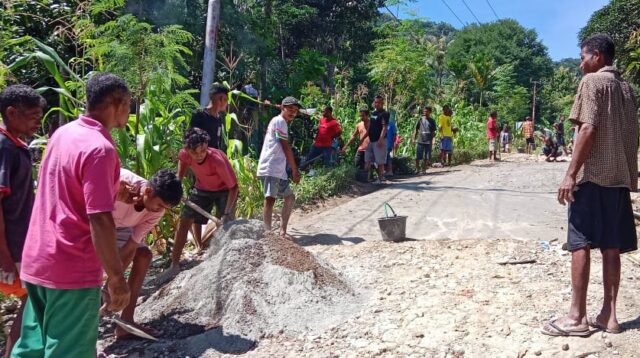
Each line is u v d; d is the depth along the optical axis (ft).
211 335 13.08
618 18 62.28
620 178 11.46
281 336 12.98
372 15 93.56
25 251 8.96
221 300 14.25
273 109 44.96
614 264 11.62
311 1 89.56
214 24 27.53
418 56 52.90
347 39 96.37
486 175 40.19
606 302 11.80
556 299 13.94
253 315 13.50
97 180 8.29
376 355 11.86
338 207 28.45
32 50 21.67
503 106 120.16
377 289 15.60
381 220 20.56
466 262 17.56
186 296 14.98
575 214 11.65
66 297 8.70
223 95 18.60
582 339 11.53
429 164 51.83
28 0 21.83
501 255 18.15
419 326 12.95
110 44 17.99
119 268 8.52
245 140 37.45
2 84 17.42
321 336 12.87
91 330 8.89
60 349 8.70
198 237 19.95
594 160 11.42
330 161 37.14
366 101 60.54
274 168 20.31
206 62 27.58
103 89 9.04
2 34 18.17
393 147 43.65
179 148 20.86
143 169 19.06
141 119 19.83
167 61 19.33
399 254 18.90
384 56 53.83
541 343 11.61
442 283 15.67
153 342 13.17
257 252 15.17
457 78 97.60
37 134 21.30
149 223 12.08
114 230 8.43
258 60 46.91
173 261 17.79
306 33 91.09
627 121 11.78
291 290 14.21
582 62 12.17
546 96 184.34
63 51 23.15
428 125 45.03
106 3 19.93
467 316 13.26
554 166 46.78
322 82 62.80
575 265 11.67
